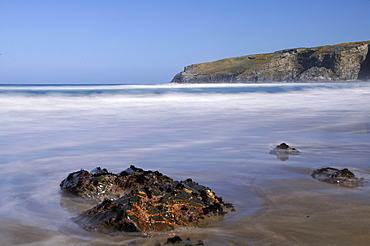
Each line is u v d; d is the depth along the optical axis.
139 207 5.25
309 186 7.34
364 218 5.55
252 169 8.72
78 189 6.70
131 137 13.23
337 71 150.38
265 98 32.69
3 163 9.13
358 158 9.98
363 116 20.02
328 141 12.59
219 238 4.84
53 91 31.55
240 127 15.91
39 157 9.87
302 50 179.50
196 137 13.33
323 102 29.33
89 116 19.39
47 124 16.33
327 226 5.23
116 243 4.68
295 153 10.55
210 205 5.83
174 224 5.21
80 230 5.11
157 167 8.81
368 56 147.12
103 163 9.23
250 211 5.89
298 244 4.64
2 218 5.52
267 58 195.50
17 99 25.84
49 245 4.61
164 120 18.14
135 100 28.67
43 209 5.96
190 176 8.02
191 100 29.89
